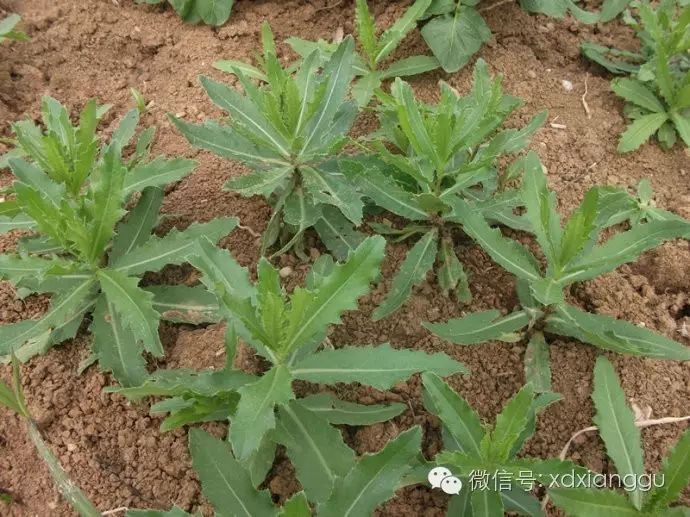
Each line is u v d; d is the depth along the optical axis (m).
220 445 0.49
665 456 0.54
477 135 0.57
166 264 0.56
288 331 0.48
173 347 0.57
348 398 0.55
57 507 0.52
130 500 0.52
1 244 0.61
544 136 0.67
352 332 0.57
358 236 0.59
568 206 0.64
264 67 0.69
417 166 0.59
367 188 0.58
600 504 0.49
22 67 0.70
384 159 0.58
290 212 0.58
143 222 0.58
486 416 0.55
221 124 0.67
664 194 0.65
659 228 0.54
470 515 0.50
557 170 0.65
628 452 0.52
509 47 0.72
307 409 0.51
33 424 0.54
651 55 0.71
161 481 0.53
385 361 0.50
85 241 0.53
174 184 0.64
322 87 0.56
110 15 0.74
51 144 0.55
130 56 0.72
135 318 0.52
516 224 0.59
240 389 0.47
